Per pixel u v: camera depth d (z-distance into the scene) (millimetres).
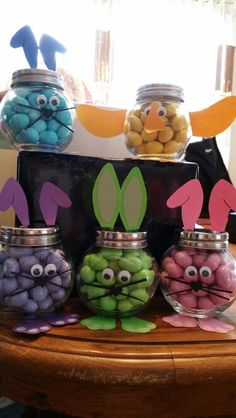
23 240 219
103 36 1097
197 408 184
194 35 1179
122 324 219
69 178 258
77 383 178
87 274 223
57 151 273
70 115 273
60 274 224
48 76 263
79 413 180
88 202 262
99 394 178
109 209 249
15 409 343
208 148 671
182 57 1171
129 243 224
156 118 263
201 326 221
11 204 235
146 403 179
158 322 226
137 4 1125
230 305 238
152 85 269
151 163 267
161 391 180
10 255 221
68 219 261
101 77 1104
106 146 349
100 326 214
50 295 223
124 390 177
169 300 241
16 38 277
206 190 287
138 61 1135
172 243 274
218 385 184
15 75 265
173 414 182
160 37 1150
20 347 190
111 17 1102
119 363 181
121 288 220
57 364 180
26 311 220
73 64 1060
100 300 222
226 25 1206
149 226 273
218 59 1204
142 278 221
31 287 218
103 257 223
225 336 209
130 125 275
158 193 271
